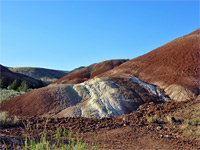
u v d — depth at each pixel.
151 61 36.66
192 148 7.46
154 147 7.38
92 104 17.25
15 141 5.47
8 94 28.84
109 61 96.44
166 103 18.41
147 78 29.20
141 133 9.84
